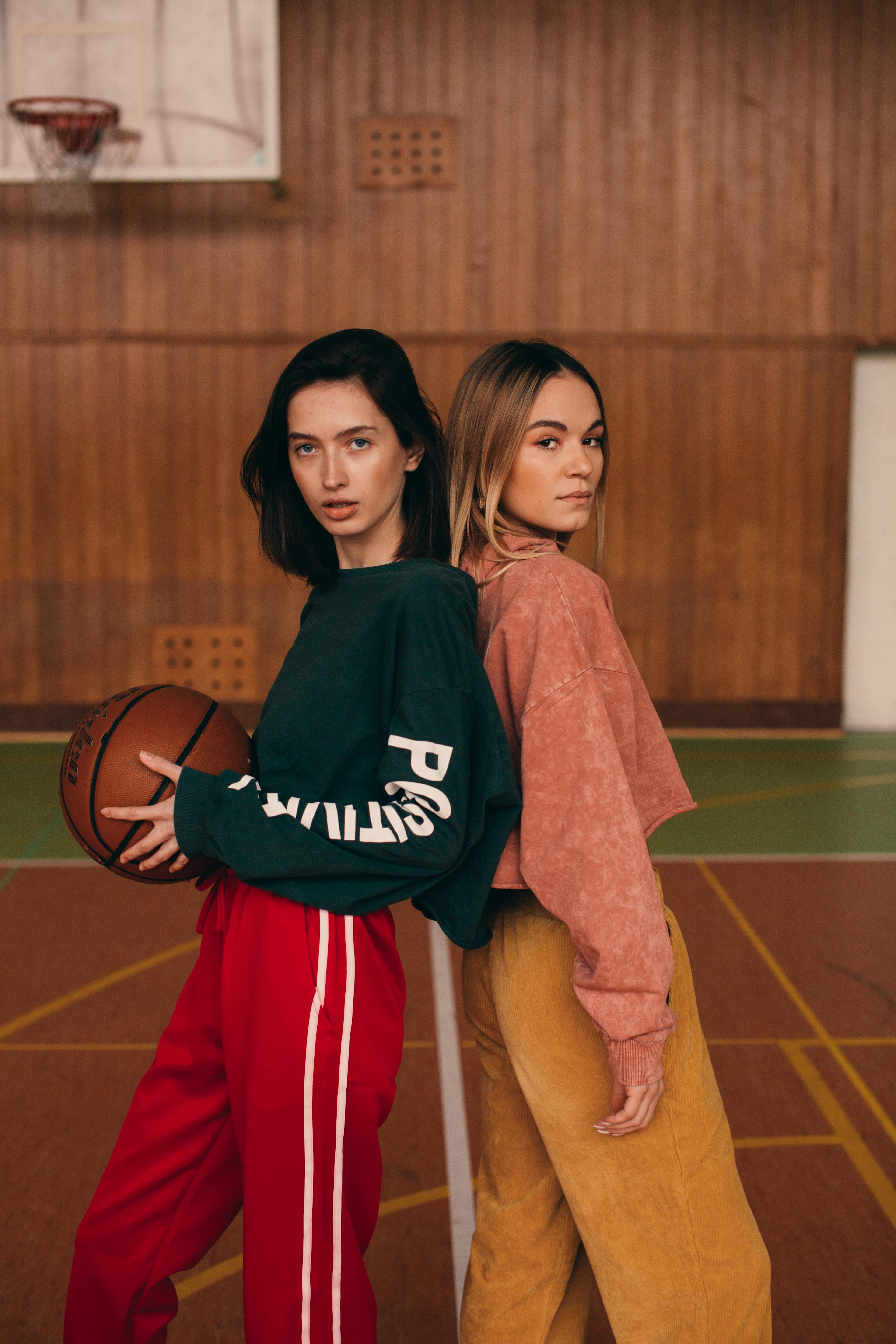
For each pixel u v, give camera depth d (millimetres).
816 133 7148
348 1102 1203
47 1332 1757
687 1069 1223
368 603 1239
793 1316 1805
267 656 7430
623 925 1117
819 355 7312
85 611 7395
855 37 7074
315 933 1189
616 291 7246
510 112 7121
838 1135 2387
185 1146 1336
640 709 1304
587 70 7098
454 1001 3150
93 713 1354
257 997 1196
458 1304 1835
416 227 7184
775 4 7055
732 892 4156
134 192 7133
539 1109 1242
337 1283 1201
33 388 7250
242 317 7223
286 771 1250
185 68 6379
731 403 7336
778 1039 2867
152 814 1250
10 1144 2342
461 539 1350
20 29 6328
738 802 5648
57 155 6410
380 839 1147
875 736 7609
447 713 1163
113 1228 1322
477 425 1322
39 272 7184
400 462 1309
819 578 7477
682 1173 1199
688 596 7457
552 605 1214
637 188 7180
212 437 7289
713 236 7219
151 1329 1369
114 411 7270
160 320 7219
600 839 1137
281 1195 1182
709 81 7117
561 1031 1229
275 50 6359
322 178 7148
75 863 4578
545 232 7199
